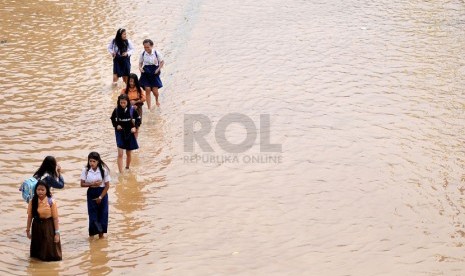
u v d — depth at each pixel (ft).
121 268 48.11
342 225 54.03
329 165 63.52
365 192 58.80
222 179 61.46
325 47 93.81
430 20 104.73
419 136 68.59
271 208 56.70
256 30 100.99
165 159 64.80
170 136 69.41
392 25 102.58
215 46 94.32
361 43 95.20
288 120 72.74
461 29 100.22
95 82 81.15
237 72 85.51
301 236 52.60
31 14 104.42
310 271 47.75
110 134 69.05
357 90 79.87
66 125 70.23
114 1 113.09
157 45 93.91
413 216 55.06
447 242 51.37
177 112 74.84
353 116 73.20
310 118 73.05
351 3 114.52
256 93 79.41
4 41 92.32
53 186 50.39
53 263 48.47
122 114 59.98
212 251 50.55
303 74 84.74
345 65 87.40
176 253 50.21
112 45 79.05
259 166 63.67
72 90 78.69
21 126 69.36
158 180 61.11
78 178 60.44
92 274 47.16
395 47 93.45
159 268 48.11
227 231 53.36
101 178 51.19
